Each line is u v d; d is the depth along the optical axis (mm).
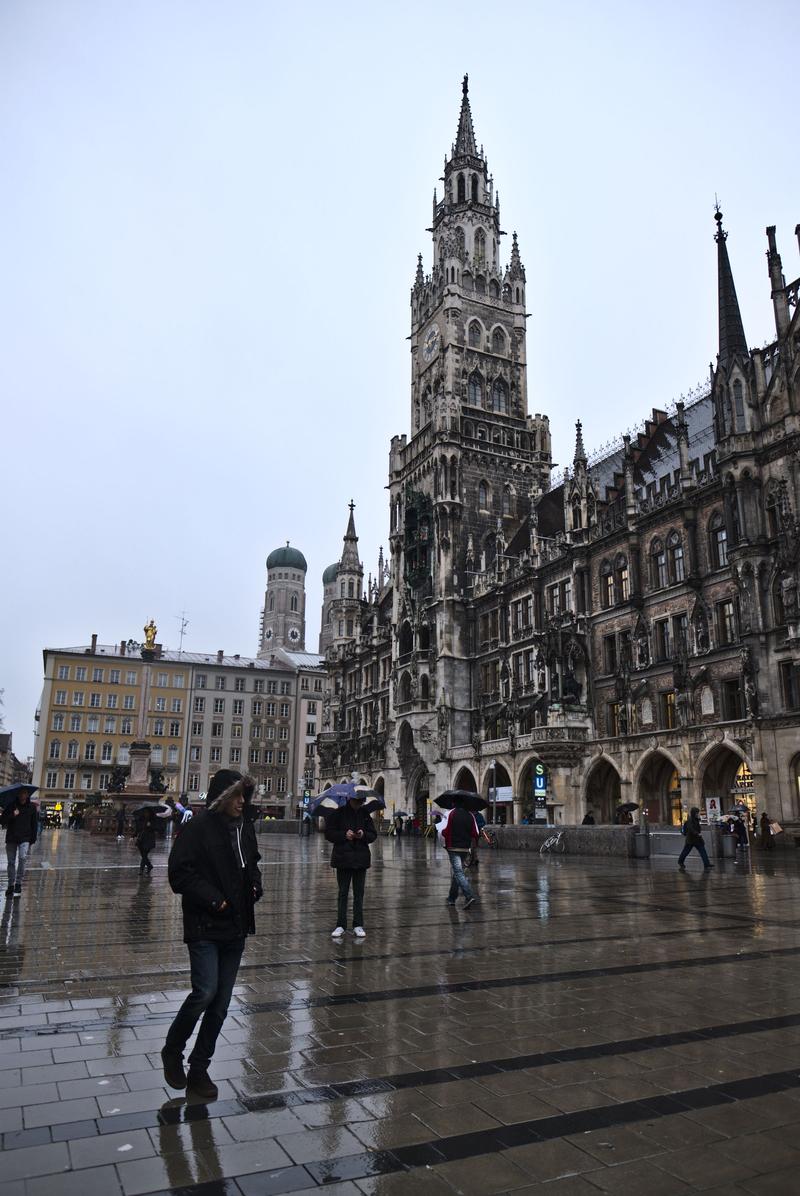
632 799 51156
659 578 53094
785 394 44469
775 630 42719
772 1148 5480
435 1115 6020
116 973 10656
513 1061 7211
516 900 18859
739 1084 6637
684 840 33562
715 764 46906
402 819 72375
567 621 58938
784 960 11555
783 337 44875
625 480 58406
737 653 45500
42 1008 8922
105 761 118750
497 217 90438
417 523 82312
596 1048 7566
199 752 123125
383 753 87250
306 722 129000
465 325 84312
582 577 60000
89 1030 8117
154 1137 5629
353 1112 6074
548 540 68625
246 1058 7281
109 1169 5152
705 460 52938
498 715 68438
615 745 52938
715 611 48031
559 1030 8148
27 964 11211
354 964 11383
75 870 26828
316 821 73062
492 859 34375
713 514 49094
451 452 78750
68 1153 5371
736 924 14891
